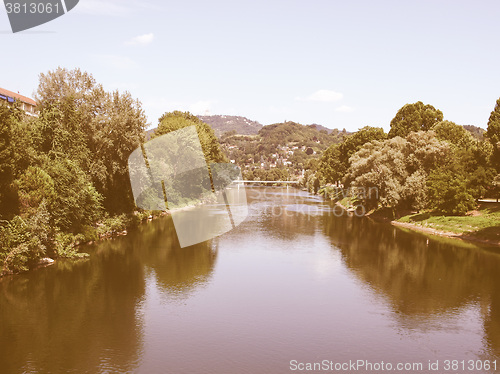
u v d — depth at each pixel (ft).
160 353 84.33
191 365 79.66
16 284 125.29
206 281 133.80
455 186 239.09
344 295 121.70
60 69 201.05
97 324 98.17
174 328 96.73
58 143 167.73
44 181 144.25
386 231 237.25
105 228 199.31
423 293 124.16
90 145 198.90
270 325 99.25
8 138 130.11
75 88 203.10
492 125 242.17
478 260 165.78
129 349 85.87
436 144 259.60
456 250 184.55
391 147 283.79
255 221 272.92
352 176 304.91
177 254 169.27
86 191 172.65
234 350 86.22
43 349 84.94
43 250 143.02
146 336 92.17
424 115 393.70
